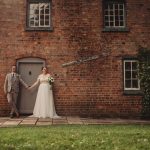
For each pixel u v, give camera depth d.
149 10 18.97
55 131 11.82
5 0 18.58
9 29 18.50
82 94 18.38
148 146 9.59
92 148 9.32
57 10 18.67
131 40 18.73
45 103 17.77
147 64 17.94
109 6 18.97
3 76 18.30
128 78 18.67
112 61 18.59
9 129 12.62
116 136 10.87
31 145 9.51
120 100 18.44
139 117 18.38
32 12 18.83
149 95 17.69
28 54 18.45
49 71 18.42
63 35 18.58
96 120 16.88
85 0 18.77
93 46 18.58
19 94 18.47
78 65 18.48
